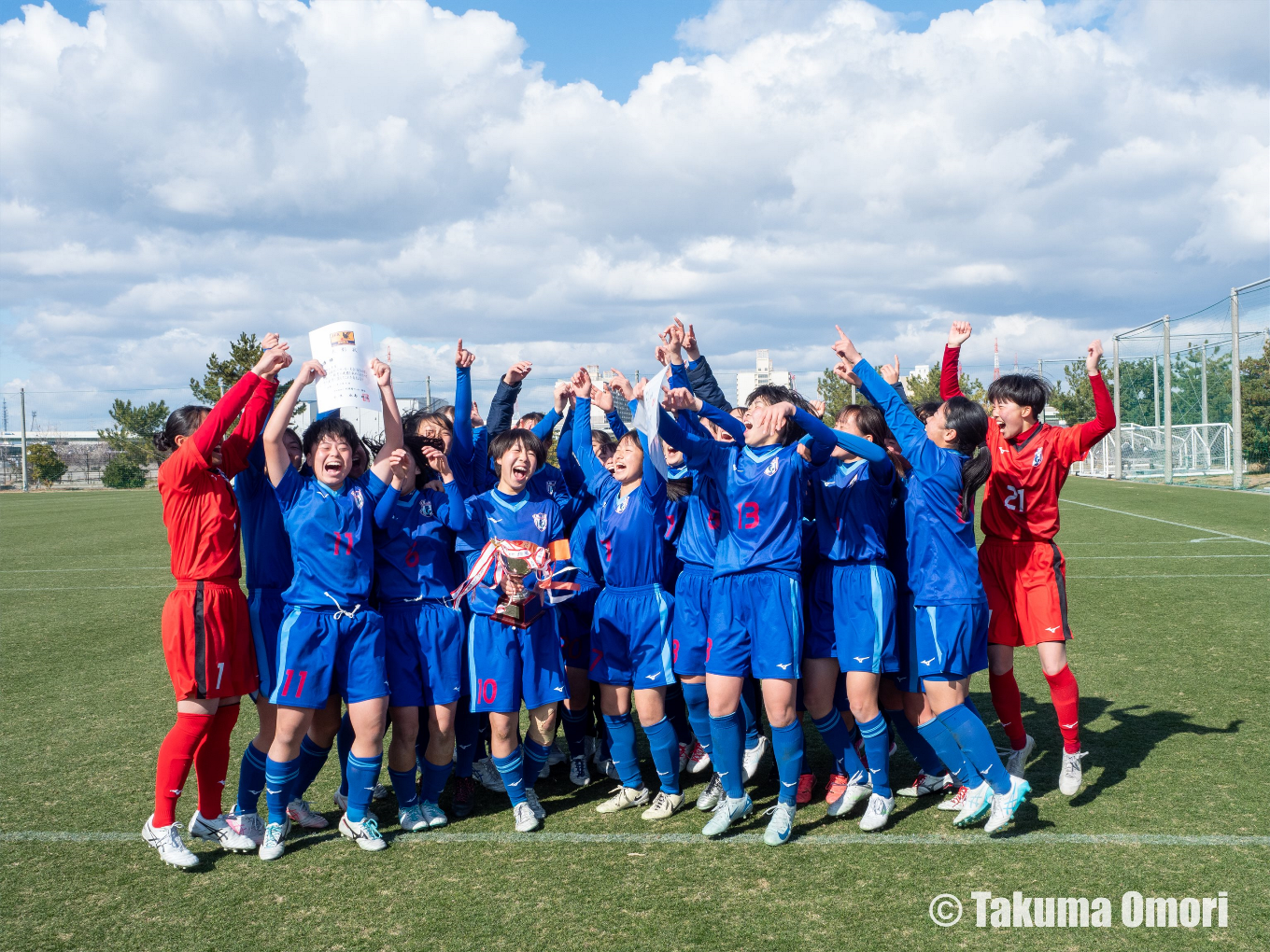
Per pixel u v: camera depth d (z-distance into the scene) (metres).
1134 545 13.07
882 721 3.96
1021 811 4.09
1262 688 5.88
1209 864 3.50
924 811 4.21
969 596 3.80
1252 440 24.78
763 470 3.84
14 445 54.88
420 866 3.71
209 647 3.66
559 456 5.36
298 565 3.79
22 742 5.42
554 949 3.01
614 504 4.30
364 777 3.88
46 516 23.62
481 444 5.11
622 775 4.36
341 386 4.10
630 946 3.02
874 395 4.01
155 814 3.71
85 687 6.70
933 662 3.79
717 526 4.10
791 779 3.87
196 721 3.69
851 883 3.45
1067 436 4.21
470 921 3.22
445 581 4.18
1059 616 4.23
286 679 3.71
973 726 3.76
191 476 3.67
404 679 4.00
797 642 3.84
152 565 13.50
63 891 3.51
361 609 3.87
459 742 4.32
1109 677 6.30
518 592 4.04
